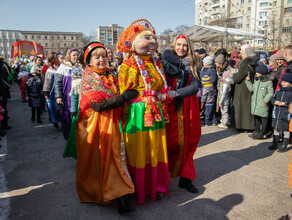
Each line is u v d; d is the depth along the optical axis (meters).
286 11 53.97
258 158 4.30
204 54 6.97
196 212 2.79
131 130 2.73
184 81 3.02
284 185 3.40
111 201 2.87
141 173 2.75
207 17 69.19
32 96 6.77
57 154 4.60
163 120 2.84
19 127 6.52
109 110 2.72
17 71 16.31
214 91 6.20
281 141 5.09
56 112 6.23
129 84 2.62
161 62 3.05
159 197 3.00
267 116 5.14
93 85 2.70
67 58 4.94
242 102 5.59
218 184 3.42
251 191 3.24
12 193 3.22
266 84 4.98
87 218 2.69
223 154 4.49
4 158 4.39
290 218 2.54
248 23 58.97
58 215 2.75
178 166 3.17
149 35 2.65
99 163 2.75
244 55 5.62
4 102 6.05
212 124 6.53
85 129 2.74
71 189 3.33
